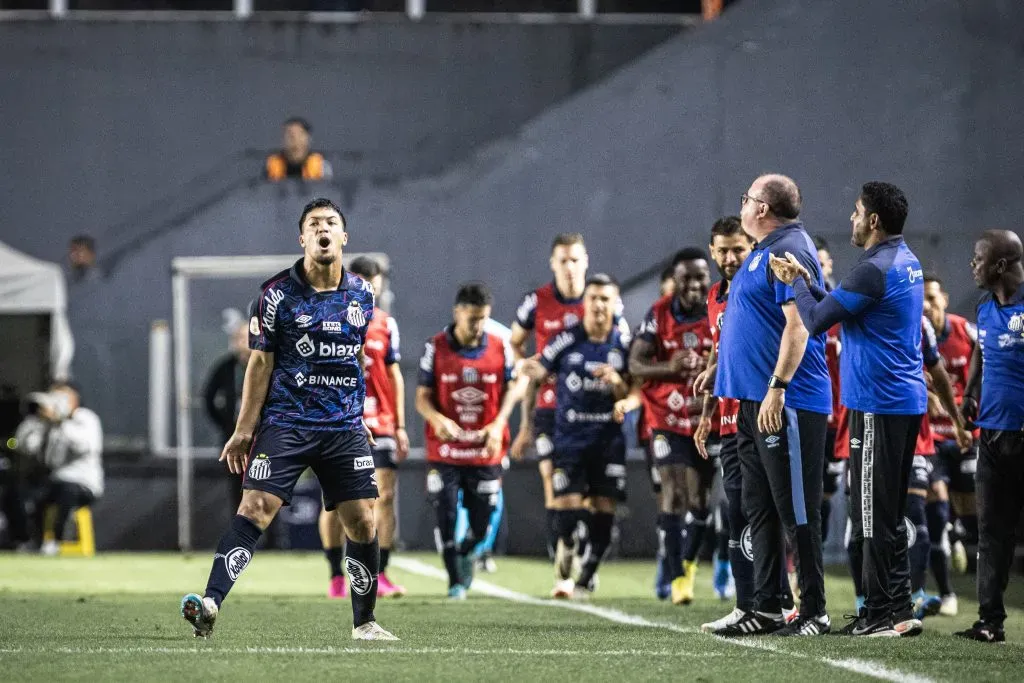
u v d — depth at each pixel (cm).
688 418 3481
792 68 6041
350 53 6456
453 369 3731
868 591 2484
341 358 2220
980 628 2494
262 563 5181
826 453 3206
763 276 2448
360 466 2258
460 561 3741
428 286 6212
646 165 6144
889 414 2441
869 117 5988
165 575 4519
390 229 6231
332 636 2434
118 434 6234
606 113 6184
